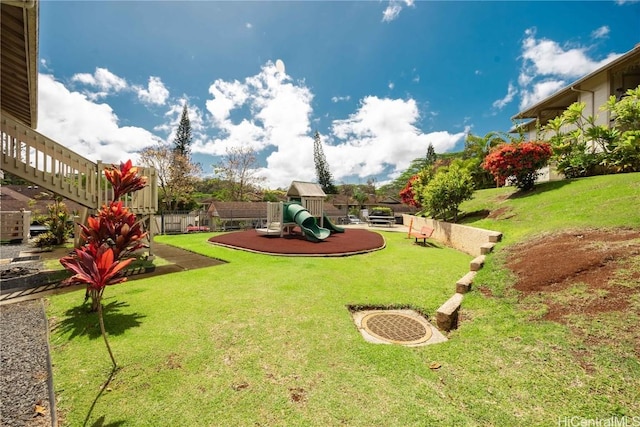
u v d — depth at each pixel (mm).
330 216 29891
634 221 4898
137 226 3627
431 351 2852
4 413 2027
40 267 6641
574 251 4332
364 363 2633
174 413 2000
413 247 9898
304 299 4312
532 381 2283
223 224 22609
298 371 2502
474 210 11367
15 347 2967
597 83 12953
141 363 2600
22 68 5012
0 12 3488
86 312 3818
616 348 2459
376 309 4164
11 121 5406
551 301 3377
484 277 4602
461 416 1959
